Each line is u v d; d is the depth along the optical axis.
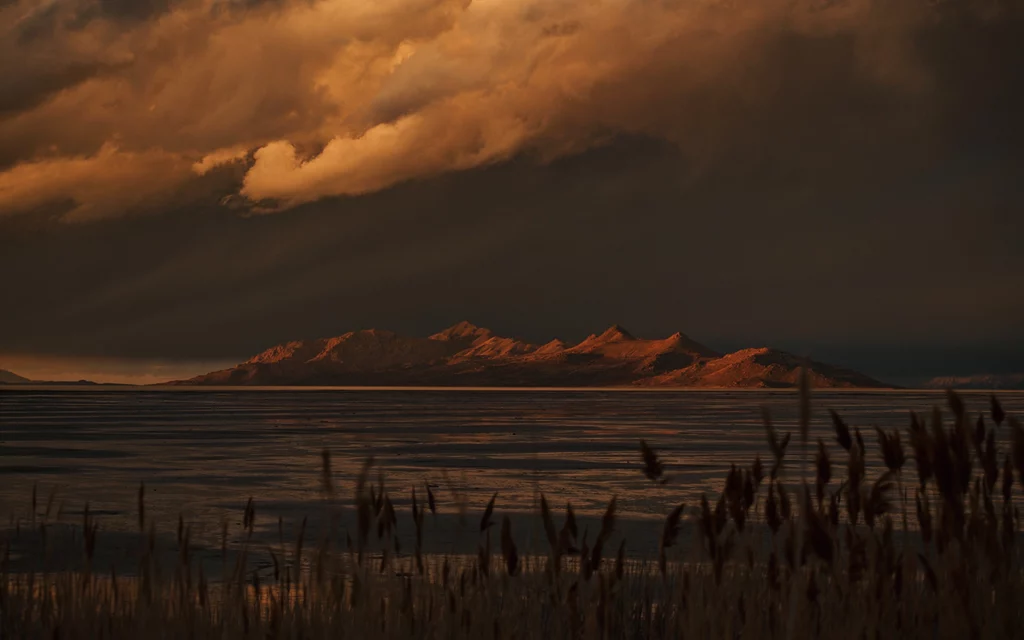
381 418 127.25
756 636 6.82
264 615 10.13
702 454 57.56
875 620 6.39
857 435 6.05
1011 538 6.12
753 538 7.93
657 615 8.65
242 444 69.31
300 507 31.09
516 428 97.25
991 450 6.09
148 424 106.12
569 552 6.61
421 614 7.93
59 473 45.19
